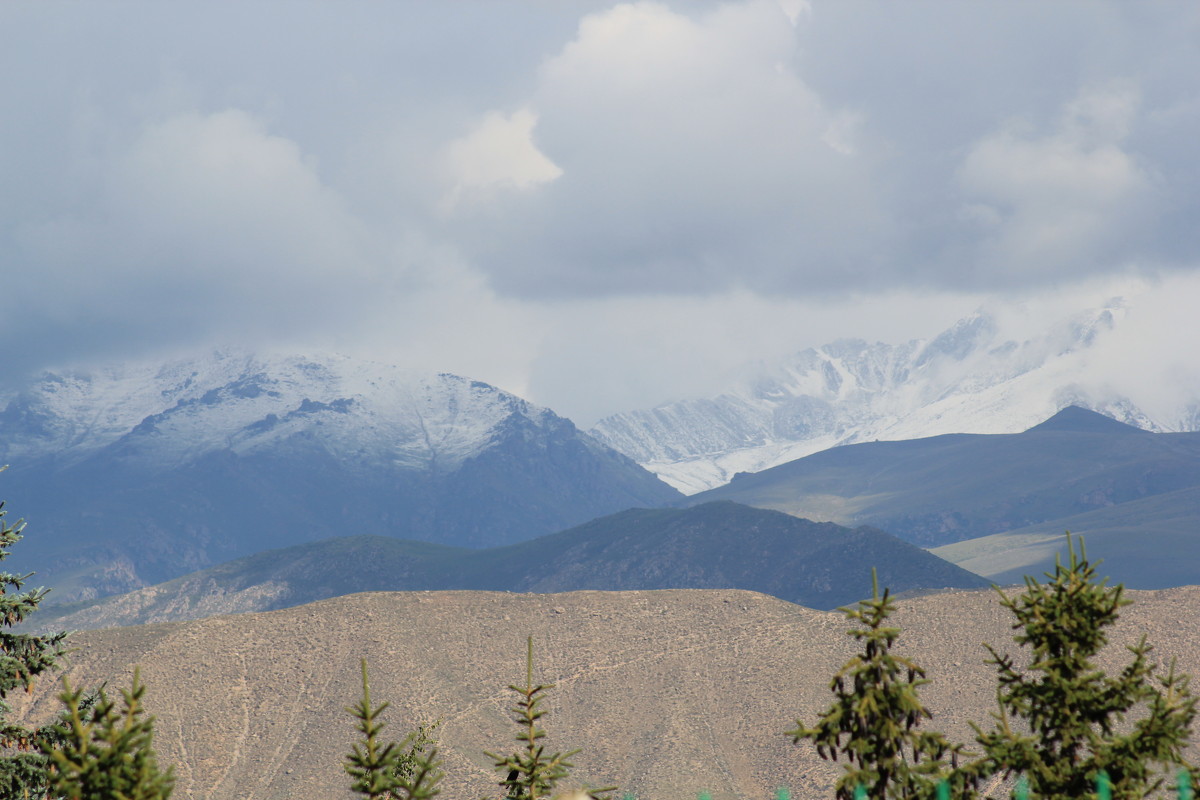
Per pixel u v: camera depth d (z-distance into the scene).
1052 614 62.19
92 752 52.81
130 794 51.50
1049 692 60.91
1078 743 60.91
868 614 63.53
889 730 60.59
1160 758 59.03
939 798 59.66
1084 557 63.59
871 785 60.72
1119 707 61.12
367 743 60.88
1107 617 61.97
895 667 62.22
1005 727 62.38
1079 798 59.56
